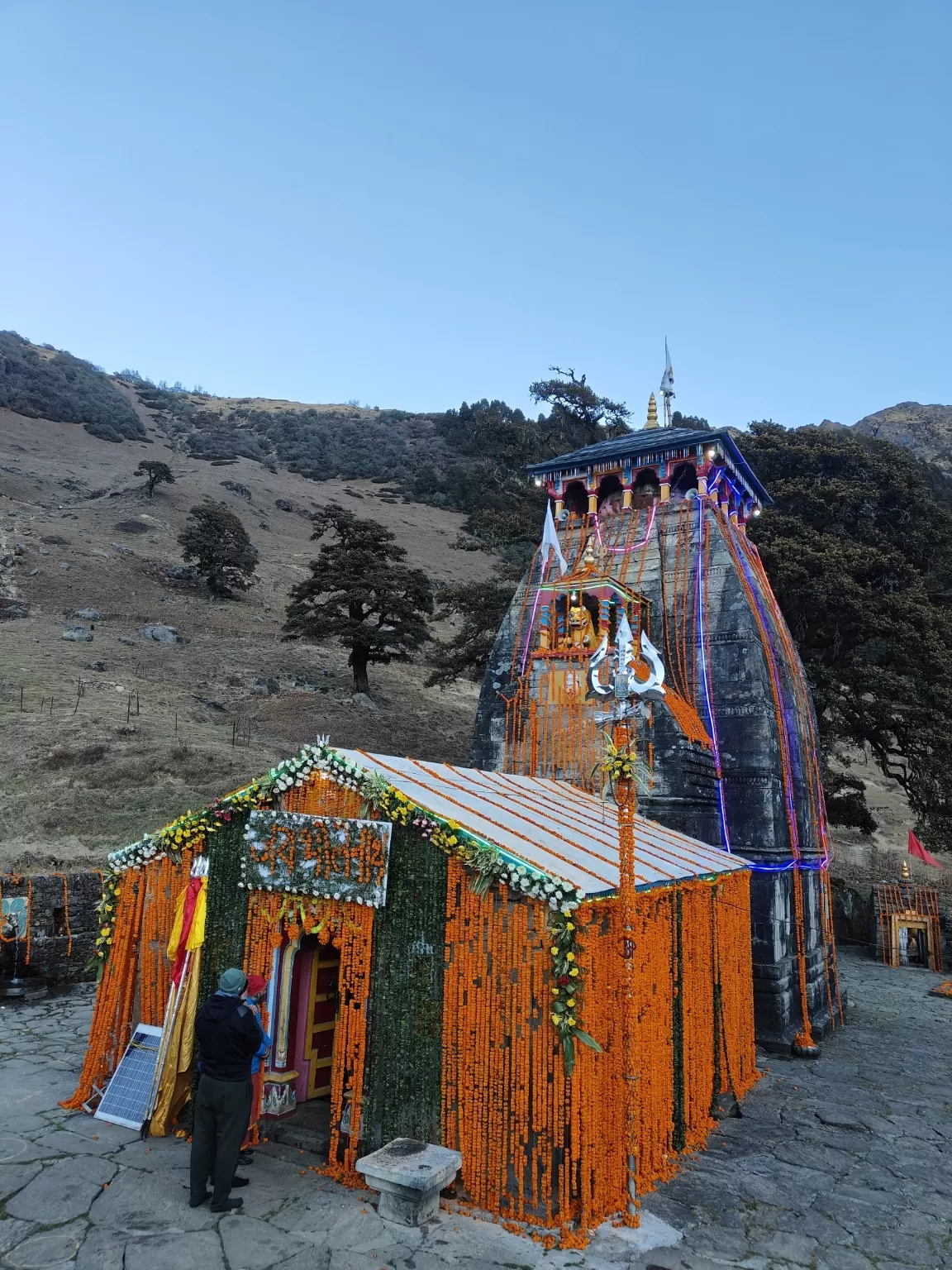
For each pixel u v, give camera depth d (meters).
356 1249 6.64
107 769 29.89
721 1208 7.84
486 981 7.75
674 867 10.54
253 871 9.24
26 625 50.41
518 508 34.62
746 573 18.30
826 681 27.73
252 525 89.00
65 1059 11.41
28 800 27.06
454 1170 7.34
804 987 15.07
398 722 45.19
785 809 15.98
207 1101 7.30
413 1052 7.99
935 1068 13.20
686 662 16.83
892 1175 8.78
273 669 50.38
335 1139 8.16
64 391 136.38
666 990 9.32
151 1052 9.60
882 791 49.41
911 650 28.22
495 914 7.82
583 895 7.45
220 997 7.61
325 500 109.50
